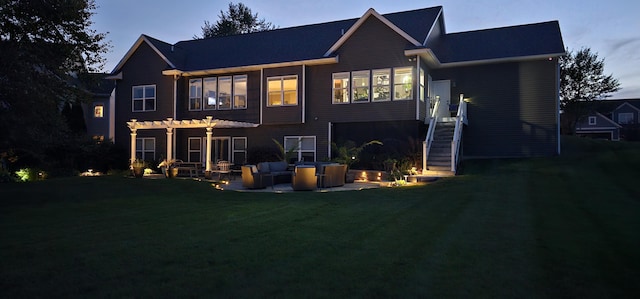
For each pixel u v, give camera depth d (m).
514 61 19.14
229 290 4.12
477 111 19.78
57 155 20.56
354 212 8.87
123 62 23.50
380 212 8.82
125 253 5.46
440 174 15.44
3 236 6.49
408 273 4.64
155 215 8.58
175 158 22.12
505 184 12.53
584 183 12.05
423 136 19.11
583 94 33.06
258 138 21.31
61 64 11.83
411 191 12.41
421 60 18.25
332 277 4.51
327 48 20.39
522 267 4.83
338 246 5.87
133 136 20.47
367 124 19.36
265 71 20.72
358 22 18.72
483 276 4.53
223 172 18.16
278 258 5.25
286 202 10.62
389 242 6.09
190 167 19.39
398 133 18.70
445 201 10.14
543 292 4.07
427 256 5.32
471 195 10.87
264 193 12.90
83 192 12.37
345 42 19.27
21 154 17.66
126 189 13.27
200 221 7.86
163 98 22.55
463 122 18.56
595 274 4.57
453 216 8.14
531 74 18.89
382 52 18.52
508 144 19.23
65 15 11.34
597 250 5.50
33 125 10.54
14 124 10.06
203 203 10.55
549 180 12.88
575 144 21.67
